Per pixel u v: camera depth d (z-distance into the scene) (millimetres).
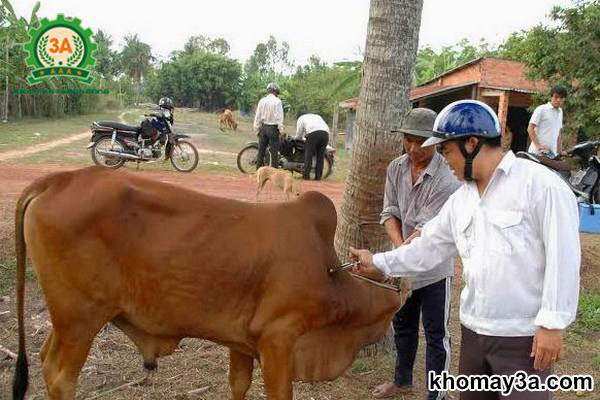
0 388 3943
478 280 2559
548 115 8477
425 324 3828
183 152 12719
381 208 4266
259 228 3062
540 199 2408
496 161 2521
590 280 6641
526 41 14508
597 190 8680
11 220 6836
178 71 56406
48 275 3018
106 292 3014
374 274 3350
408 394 4160
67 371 3082
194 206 3055
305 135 13133
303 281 3037
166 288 3000
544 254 2453
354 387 4230
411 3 4047
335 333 3293
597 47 13070
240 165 13273
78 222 2941
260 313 3051
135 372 4238
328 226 3254
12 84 24250
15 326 4805
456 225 2672
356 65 31266
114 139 12148
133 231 2967
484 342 2588
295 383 4223
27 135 18359
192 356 4535
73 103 30281
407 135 3482
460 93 21500
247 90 55344
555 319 2336
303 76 49156
